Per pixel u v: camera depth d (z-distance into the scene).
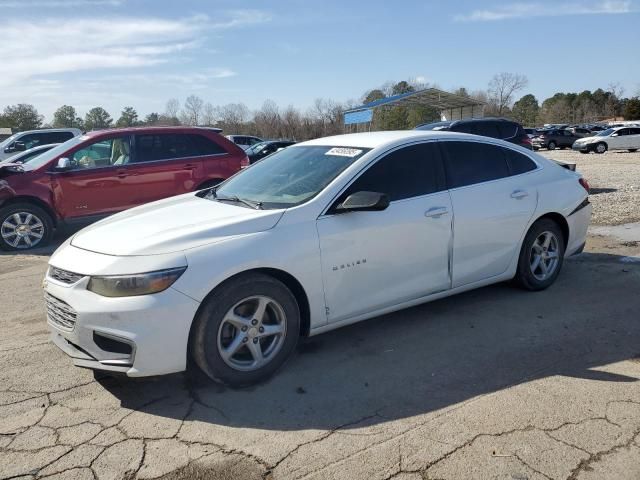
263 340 3.68
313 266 3.72
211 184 9.10
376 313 4.15
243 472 2.71
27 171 8.27
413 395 3.42
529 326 4.47
